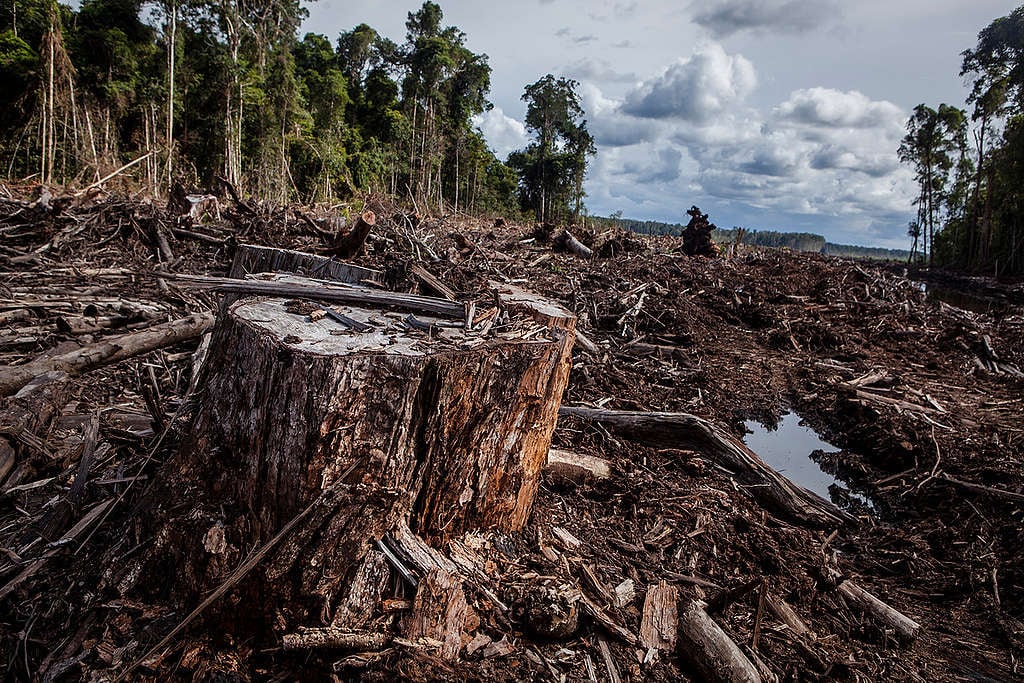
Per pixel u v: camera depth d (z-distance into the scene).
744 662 2.42
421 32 46.69
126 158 26.14
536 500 3.43
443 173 50.81
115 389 4.67
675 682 2.40
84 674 2.02
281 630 2.12
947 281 32.19
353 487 2.28
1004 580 3.64
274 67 33.75
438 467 2.49
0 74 23.36
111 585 2.24
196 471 2.39
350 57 49.59
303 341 2.35
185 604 2.19
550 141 56.19
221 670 2.06
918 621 3.31
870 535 4.17
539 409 2.83
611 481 3.99
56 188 14.38
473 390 2.47
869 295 12.69
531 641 2.40
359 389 2.24
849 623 3.13
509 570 2.66
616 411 4.90
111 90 26.14
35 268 7.62
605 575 2.94
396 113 46.31
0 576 2.43
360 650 2.08
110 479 3.00
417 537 2.46
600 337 8.61
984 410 6.65
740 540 3.66
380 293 3.37
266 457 2.26
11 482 3.15
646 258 15.68
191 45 29.77
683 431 4.68
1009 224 33.88
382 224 12.50
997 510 4.30
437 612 2.23
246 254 5.56
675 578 3.11
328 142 36.25
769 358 8.76
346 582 2.21
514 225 27.86
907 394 6.97
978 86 35.72
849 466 5.41
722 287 12.56
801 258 17.64
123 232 9.96
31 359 4.79
